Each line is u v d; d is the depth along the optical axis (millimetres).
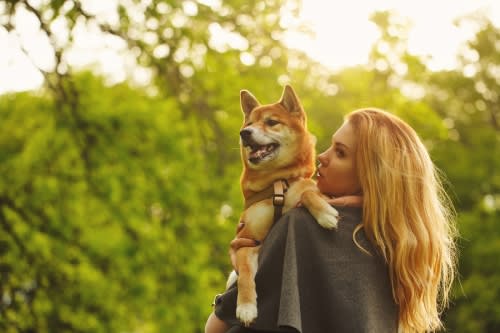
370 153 2920
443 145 22938
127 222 12961
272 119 3350
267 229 3111
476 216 20719
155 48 9398
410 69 10375
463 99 24312
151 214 13594
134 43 9078
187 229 13234
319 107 19016
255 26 9352
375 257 2812
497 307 18922
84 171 12258
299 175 3266
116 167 12422
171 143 12750
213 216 13383
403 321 2832
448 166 22359
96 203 12852
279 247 2816
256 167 3256
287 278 2701
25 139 13961
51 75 9609
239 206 12695
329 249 2775
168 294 12977
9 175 12883
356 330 2646
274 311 2746
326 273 2734
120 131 12586
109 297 12852
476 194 22062
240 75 10328
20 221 11836
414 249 2828
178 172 12922
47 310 11461
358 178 2982
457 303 19969
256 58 10055
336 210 2871
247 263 2971
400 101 11391
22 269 10773
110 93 13594
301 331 2639
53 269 11289
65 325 11805
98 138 11977
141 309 13094
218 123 11305
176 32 9227
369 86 11234
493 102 24000
